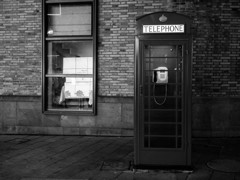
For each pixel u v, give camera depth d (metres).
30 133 8.38
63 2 8.24
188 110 5.08
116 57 8.09
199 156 5.93
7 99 8.44
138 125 5.17
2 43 8.50
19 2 8.39
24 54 8.43
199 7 7.80
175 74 5.15
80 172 5.05
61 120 8.26
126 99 8.00
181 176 4.82
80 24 8.38
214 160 5.63
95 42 8.08
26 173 5.02
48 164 5.51
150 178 4.75
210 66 7.85
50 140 7.58
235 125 7.78
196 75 7.86
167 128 5.18
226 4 7.78
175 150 5.11
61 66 8.48
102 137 7.94
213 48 7.82
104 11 8.09
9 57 8.48
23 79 8.44
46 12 8.40
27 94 8.44
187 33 5.01
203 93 7.86
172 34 5.03
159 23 5.05
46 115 8.30
